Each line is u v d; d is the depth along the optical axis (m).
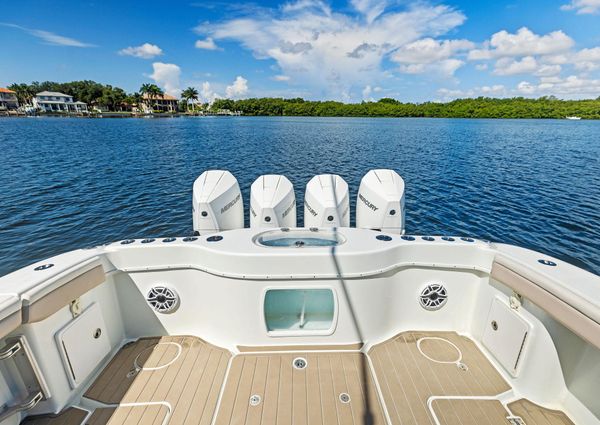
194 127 45.25
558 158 19.08
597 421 1.59
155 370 2.06
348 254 2.09
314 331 2.25
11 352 1.51
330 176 3.55
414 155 19.41
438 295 2.35
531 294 1.76
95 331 2.03
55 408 1.74
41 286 1.60
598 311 1.44
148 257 2.22
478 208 9.38
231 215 3.33
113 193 10.68
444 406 1.81
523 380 1.88
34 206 9.23
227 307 2.21
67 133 33.09
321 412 1.77
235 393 1.89
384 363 2.12
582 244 7.02
